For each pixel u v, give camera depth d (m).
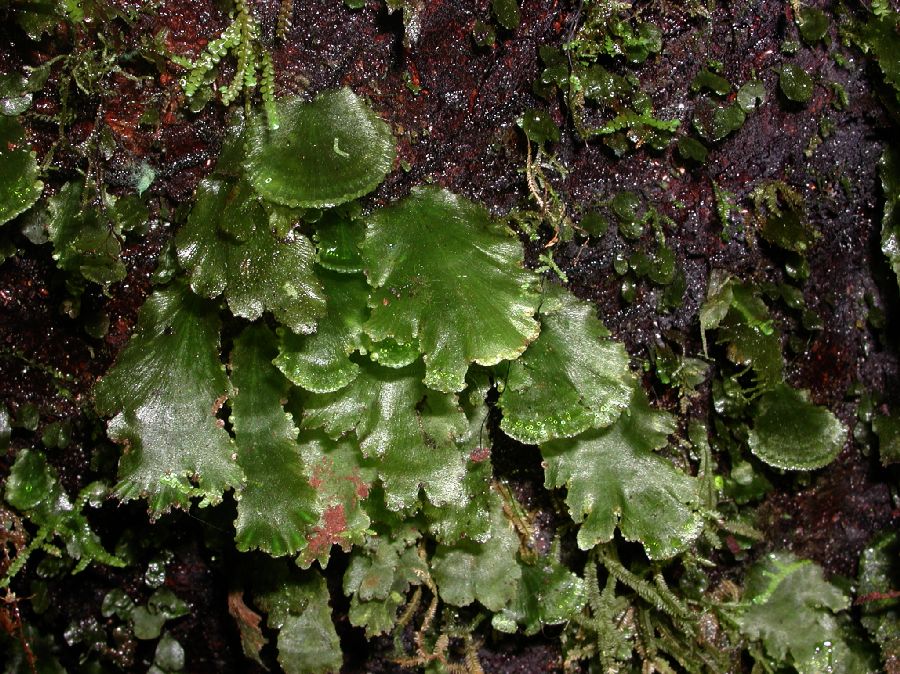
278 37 0.19
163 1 0.18
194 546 0.21
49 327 0.20
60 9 0.18
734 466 0.22
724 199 0.20
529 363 0.19
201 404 0.18
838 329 0.22
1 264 0.19
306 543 0.19
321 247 0.18
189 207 0.19
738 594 0.22
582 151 0.20
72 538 0.20
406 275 0.18
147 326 0.19
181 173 0.19
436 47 0.19
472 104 0.19
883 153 0.21
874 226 0.21
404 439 0.19
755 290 0.21
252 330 0.19
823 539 0.23
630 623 0.22
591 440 0.20
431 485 0.19
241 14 0.18
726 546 0.22
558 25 0.19
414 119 0.19
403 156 0.19
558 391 0.19
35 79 0.18
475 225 0.19
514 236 0.19
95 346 0.20
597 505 0.20
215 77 0.18
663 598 0.21
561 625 0.22
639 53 0.19
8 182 0.18
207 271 0.18
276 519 0.19
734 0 0.19
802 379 0.22
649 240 0.20
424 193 0.19
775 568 0.22
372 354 0.18
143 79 0.18
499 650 0.22
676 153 0.20
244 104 0.19
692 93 0.20
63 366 0.20
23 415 0.20
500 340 0.18
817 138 0.20
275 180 0.18
